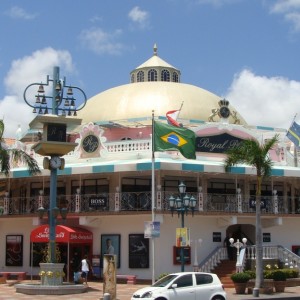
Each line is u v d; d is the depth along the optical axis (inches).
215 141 1577.3
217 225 1535.4
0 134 1401.3
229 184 1652.3
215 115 1723.7
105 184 1589.6
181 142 1363.2
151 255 1456.7
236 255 1514.5
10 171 1576.0
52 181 1251.2
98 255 1508.4
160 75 2100.1
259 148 1248.8
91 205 1517.0
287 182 1717.5
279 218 1572.3
